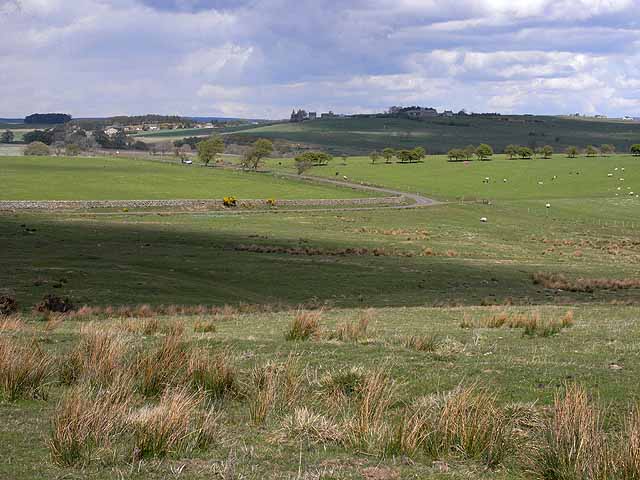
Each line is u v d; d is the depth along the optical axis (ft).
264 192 465.88
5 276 137.08
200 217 330.54
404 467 26.63
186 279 148.77
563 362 46.91
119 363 41.73
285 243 233.76
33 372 38.47
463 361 47.14
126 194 419.54
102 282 136.56
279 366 42.73
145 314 101.76
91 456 26.68
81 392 33.55
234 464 26.17
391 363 46.09
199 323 77.66
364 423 29.78
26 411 33.91
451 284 154.71
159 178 518.37
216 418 31.01
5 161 618.44
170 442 27.81
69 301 112.98
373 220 346.13
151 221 305.32
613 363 46.91
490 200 489.67
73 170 550.36
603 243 288.10
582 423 27.09
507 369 43.73
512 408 33.83
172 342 43.34
